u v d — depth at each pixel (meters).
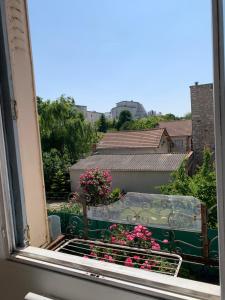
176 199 1.51
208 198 1.43
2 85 0.88
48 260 0.82
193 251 1.35
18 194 0.92
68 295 0.78
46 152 4.24
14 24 1.19
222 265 0.55
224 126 0.52
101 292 0.72
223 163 0.52
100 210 1.78
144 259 1.19
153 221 1.58
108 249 1.28
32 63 1.33
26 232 0.94
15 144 0.90
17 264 0.86
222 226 0.54
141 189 3.26
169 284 0.65
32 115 1.33
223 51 0.51
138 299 0.66
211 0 0.51
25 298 0.77
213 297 0.60
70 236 1.61
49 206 2.21
